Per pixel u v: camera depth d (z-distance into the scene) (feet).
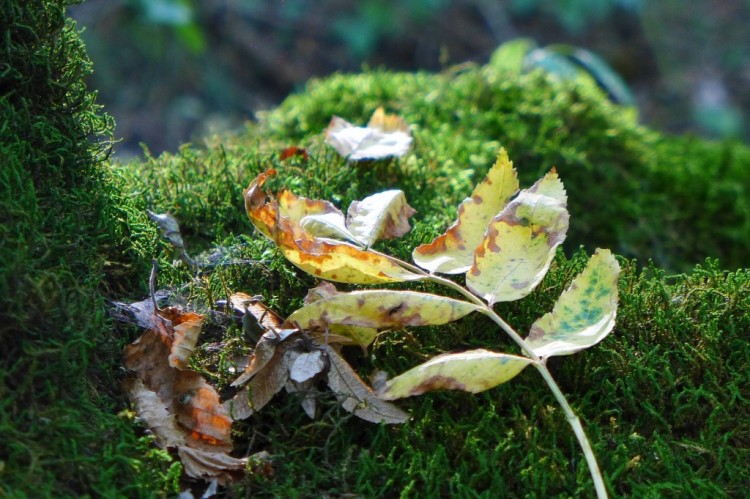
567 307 2.08
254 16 7.22
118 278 2.19
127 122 6.18
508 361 2.01
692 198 3.21
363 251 2.07
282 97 7.00
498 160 2.16
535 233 2.10
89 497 1.88
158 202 2.43
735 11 8.36
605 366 2.13
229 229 2.44
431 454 2.04
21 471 1.86
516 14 7.82
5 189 2.01
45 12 2.15
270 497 1.99
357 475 2.02
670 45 7.96
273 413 2.06
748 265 3.10
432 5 7.59
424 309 2.04
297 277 2.22
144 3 6.22
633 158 3.23
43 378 1.93
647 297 2.22
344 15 7.38
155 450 1.96
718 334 2.15
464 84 3.31
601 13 7.70
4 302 1.92
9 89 2.13
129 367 2.05
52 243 2.03
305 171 2.56
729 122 7.06
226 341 2.14
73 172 2.15
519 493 2.01
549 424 2.06
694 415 2.10
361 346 2.09
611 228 3.01
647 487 2.01
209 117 6.46
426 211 2.54
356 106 3.08
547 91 3.33
